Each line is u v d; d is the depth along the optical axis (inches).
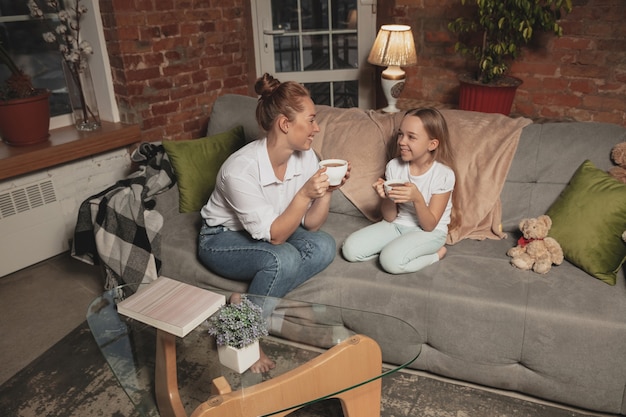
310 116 67.3
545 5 103.2
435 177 74.7
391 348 57.1
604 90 111.0
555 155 77.0
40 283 101.2
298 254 70.9
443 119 74.4
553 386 64.1
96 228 82.0
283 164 73.2
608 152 74.3
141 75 113.3
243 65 134.3
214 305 55.1
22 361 80.1
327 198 75.7
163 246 81.6
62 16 105.6
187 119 125.1
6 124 98.5
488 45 112.0
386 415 66.5
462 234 78.7
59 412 70.1
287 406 52.1
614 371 60.3
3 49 96.8
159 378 54.2
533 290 64.7
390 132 85.2
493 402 67.7
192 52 121.6
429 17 124.8
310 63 140.4
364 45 136.3
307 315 61.0
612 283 64.7
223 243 73.8
